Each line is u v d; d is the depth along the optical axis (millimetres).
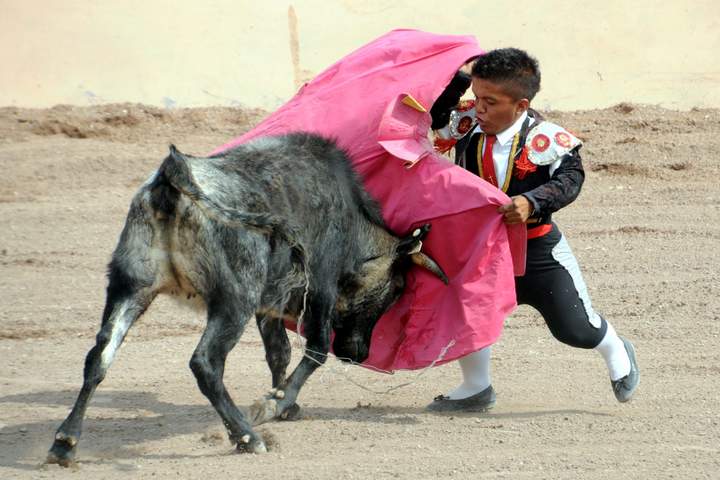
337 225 10562
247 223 8938
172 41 28344
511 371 12766
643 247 18359
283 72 28516
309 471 9031
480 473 9070
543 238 10562
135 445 9953
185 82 28203
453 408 11242
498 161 10414
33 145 24656
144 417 11047
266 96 28344
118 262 9023
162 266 9094
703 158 24047
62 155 23938
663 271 16906
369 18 28812
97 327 14703
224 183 9484
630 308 15086
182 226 9031
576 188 10273
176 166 8789
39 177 22797
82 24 28031
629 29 28828
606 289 16000
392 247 10961
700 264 17250
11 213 20797
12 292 16266
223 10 28578
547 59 28734
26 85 27688
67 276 17203
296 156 10289
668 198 21719
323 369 13086
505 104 10180
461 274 10641
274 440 9828
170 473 8977
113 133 25609
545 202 10102
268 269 9648
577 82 28703
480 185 10398
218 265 9164
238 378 12648
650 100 28750
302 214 10125
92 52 28000
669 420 10672
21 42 27703
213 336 9203
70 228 19953
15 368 12930
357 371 13008
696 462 9352
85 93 27844
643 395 11609
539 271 10625
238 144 10766
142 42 28234
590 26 28828
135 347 13922
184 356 13578
